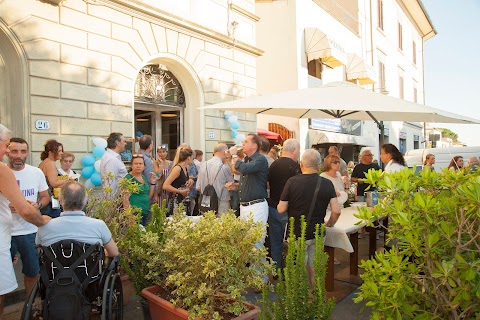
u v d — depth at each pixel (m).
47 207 4.80
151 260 3.50
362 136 19.91
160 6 8.84
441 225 2.66
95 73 7.61
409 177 3.04
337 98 5.62
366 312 4.44
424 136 31.81
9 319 4.16
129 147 8.19
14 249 4.04
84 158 7.20
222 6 10.56
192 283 3.16
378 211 2.90
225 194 5.87
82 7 7.38
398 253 2.91
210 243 3.14
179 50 9.37
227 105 6.13
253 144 4.94
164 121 10.21
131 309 4.36
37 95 6.72
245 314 3.06
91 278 3.12
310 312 2.86
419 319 2.74
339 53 15.41
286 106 5.45
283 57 14.83
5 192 3.01
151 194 6.29
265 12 15.07
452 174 2.98
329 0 18.97
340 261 6.44
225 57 10.70
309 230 4.22
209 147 10.21
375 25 22.05
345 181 7.28
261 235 3.21
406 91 27.92
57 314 2.82
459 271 2.61
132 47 8.31
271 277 5.30
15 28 6.44
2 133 3.05
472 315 2.78
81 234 3.12
